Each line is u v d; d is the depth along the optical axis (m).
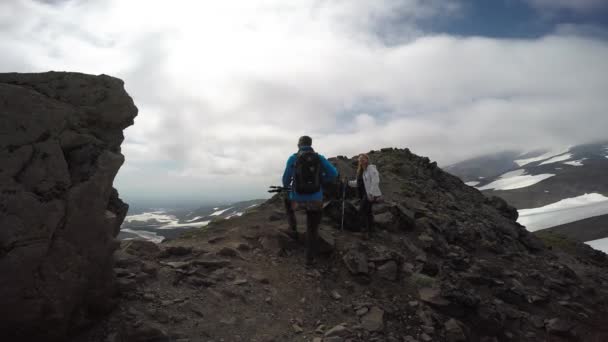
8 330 3.76
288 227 10.12
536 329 8.60
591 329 9.27
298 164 7.80
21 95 4.08
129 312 5.13
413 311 7.22
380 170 21.69
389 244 10.39
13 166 3.85
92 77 4.96
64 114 4.42
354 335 6.05
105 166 4.56
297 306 6.80
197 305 5.95
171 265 7.02
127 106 5.22
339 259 8.80
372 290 7.79
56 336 4.13
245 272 7.54
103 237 4.59
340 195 12.66
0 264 3.55
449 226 13.53
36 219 3.83
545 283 11.68
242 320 5.93
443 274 9.48
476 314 7.60
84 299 4.60
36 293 3.84
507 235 17.36
